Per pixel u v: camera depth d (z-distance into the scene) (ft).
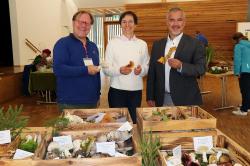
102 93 23.57
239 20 33.88
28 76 22.25
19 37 28.40
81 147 5.06
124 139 5.35
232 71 18.89
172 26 7.50
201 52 7.69
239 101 20.16
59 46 7.41
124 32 8.43
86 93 7.66
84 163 4.21
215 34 34.71
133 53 8.42
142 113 6.56
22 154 4.70
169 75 7.61
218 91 24.11
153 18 35.40
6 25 27.61
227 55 34.58
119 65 8.36
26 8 28.32
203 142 5.46
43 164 4.19
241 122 15.37
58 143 5.08
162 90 7.84
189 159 5.05
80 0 37.24
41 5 28.86
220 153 5.20
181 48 7.56
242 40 16.56
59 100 7.71
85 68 7.23
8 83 21.83
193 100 7.69
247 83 16.46
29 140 5.21
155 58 8.00
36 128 6.02
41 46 29.22
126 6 35.91
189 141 5.49
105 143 4.91
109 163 4.22
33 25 28.73
